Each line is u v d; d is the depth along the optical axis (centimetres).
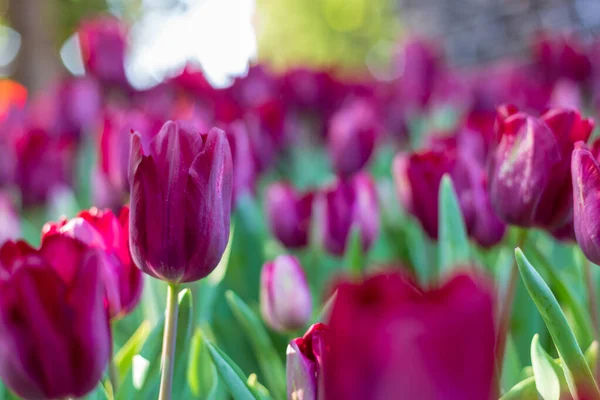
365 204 89
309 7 1261
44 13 524
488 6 398
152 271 64
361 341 47
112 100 164
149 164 63
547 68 169
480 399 46
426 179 83
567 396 65
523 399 65
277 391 78
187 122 64
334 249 90
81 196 145
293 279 80
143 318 92
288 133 139
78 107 143
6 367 60
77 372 60
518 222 71
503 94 156
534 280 64
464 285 45
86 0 820
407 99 184
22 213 138
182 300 68
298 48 1273
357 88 174
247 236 98
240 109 120
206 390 74
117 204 94
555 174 70
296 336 84
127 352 76
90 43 160
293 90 170
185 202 63
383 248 108
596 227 66
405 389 46
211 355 67
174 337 65
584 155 66
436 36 430
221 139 64
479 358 45
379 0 1170
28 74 509
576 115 70
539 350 66
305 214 93
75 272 60
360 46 1220
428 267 91
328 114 171
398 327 46
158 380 69
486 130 93
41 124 148
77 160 151
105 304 63
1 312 59
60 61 637
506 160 71
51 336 59
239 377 67
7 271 61
